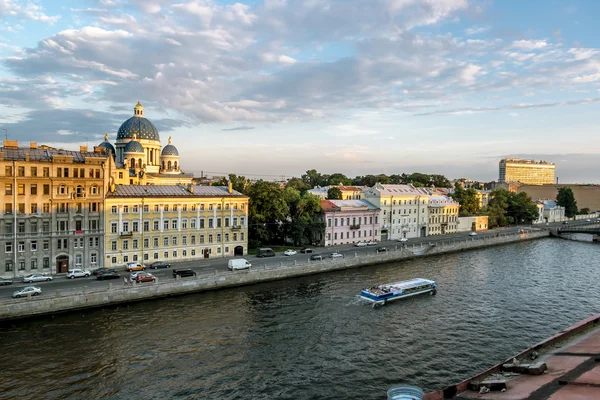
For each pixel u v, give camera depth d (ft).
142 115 523.70
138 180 459.32
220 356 161.89
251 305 223.92
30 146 270.87
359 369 151.84
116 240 280.92
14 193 245.86
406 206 485.97
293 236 390.63
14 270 246.68
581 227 602.03
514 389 77.92
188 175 538.06
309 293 248.93
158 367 152.56
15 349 165.48
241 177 503.20
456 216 549.95
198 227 316.81
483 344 174.29
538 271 321.52
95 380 142.61
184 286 240.12
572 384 77.77
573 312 216.33
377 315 209.97
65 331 184.14
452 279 291.38
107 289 215.51
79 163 266.98
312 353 165.07
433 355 163.53
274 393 135.44
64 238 262.06
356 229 433.48
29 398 130.72
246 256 333.01
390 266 338.54
